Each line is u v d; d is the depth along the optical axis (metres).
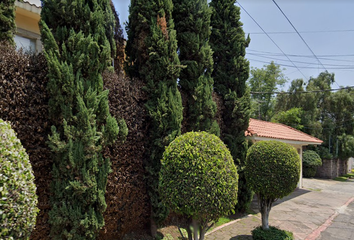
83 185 3.40
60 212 3.31
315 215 7.77
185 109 5.77
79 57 3.51
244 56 7.29
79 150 3.39
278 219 7.12
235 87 7.13
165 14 5.16
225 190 3.17
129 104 4.55
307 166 18.98
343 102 20.88
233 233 5.53
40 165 3.37
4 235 1.80
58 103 3.36
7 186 1.88
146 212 4.89
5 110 3.04
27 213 2.03
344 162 24.14
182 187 3.12
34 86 3.33
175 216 5.68
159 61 4.93
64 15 3.53
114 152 4.22
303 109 20.89
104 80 4.12
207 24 5.99
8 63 3.12
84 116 3.44
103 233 4.16
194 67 5.71
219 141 3.59
